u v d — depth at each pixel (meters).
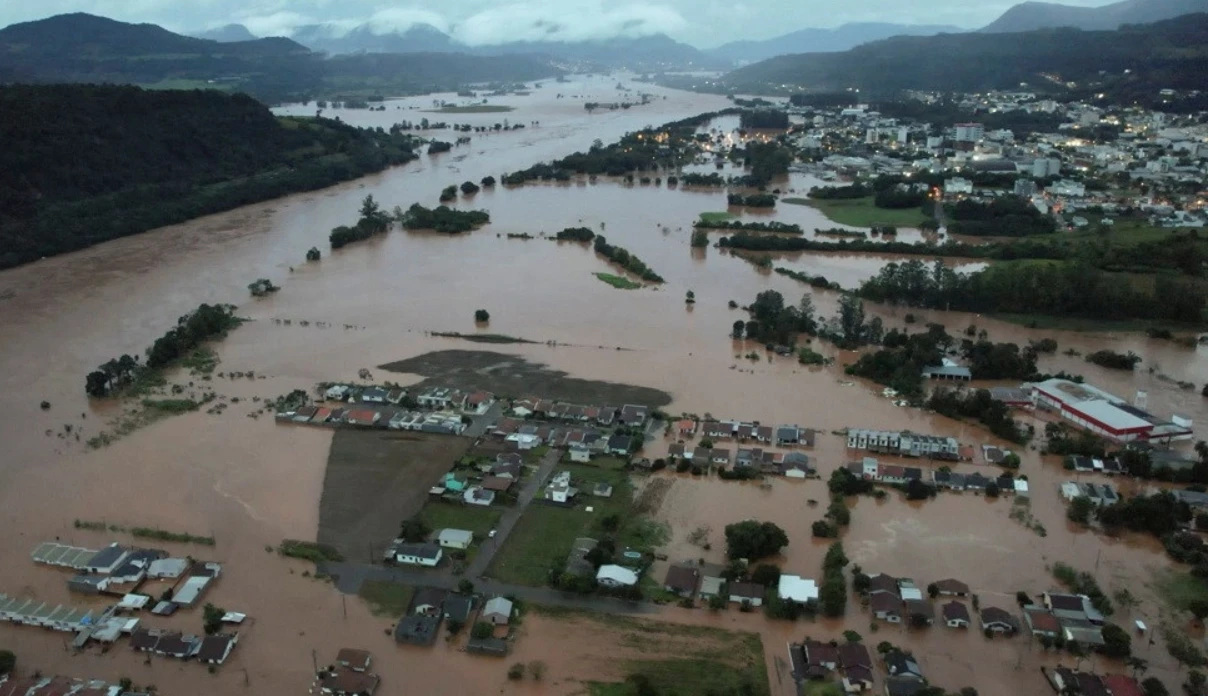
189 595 88.00
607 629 84.38
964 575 93.12
